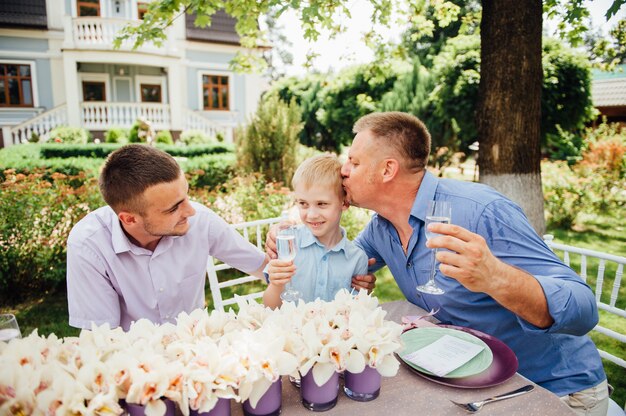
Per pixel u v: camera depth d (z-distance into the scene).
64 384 0.93
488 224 1.67
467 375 1.33
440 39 18.98
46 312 4.15
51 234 4.37
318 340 1.12
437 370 1.36
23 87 16.59
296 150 7.77
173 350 1.08
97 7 17.00
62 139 13.89
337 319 1.22
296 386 1.31
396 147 1.75
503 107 3.67
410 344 1.54
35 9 16.30
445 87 9.48
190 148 12.91
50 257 4.33
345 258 2.15
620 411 1.78
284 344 1.12
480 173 3.97
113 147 12.10
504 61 3.61
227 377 1.01
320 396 1.17
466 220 1.71
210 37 18.12
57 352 1.09
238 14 4.10
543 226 3.85
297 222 2.46
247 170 7.64
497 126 3.72
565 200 7.36
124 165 1.61
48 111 15.70
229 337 1.16
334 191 2.04
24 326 3.89
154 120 17.02
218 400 1.06
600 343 3.75
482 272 1.27
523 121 3.66
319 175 2.02
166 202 1.66
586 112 8.69
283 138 7.61
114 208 1.69
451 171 12.13
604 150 8.48
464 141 9.91
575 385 1.69
